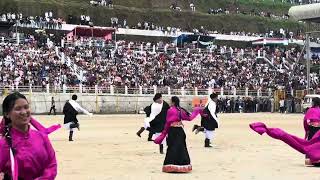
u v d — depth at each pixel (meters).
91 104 60.34
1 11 88.75
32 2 91.62
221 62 80.06
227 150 23.08
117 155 21.05
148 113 26.08
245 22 112.00
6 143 6.90
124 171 16.67
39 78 60.06
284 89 71.19
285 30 114.44
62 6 94.62
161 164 18.38
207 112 24.17
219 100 67.19
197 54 81.56
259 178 15.30
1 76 57.75
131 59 73.19
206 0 118.44
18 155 6.85
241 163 18.69
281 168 17.38
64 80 61.34
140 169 17.14
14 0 90.19
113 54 72.94
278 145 25.25
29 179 6.96
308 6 75.75
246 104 68.50
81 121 46.12
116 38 90.12
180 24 105.00
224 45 98.44
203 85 70.25
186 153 16.48
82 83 62.66
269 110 69.75
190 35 89.31
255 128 16.09
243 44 100.44
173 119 16.41
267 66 83.31
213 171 16.70
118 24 98.31
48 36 78.38
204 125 24.23
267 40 97.12
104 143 26.02
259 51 86.81
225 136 30.44
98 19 97.19
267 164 18.41
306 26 115.88
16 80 57.25
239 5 122.00
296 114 62.47
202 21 107.50
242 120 48.22
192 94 66.19
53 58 65.88
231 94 69.81
